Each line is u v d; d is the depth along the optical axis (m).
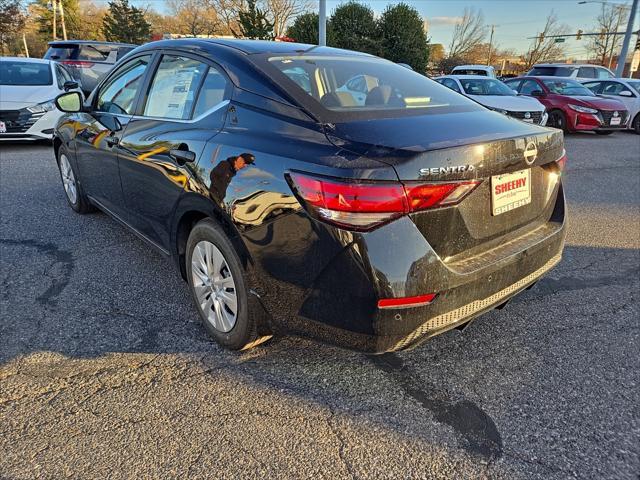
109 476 1.84
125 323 2.86
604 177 7.30
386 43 29.20
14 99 7.81
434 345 2.77
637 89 14.36
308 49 2.95
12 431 2.04
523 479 1.89
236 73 2.55
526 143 2.23
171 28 47.06
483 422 2.18
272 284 2.17
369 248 1.84
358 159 1.87
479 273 2.11
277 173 2.06
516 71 58.22
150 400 2.25
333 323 2.03
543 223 2.66
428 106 2.58
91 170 3.94
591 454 2.01
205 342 2.71
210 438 2.04
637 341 2.84
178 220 2.75
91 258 3.73
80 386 2.33
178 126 2.77
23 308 2.98
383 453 2.00
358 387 2.39
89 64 13.34
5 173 6.27
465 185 1.98
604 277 3.72
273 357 2.60
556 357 2.67
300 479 1.86
